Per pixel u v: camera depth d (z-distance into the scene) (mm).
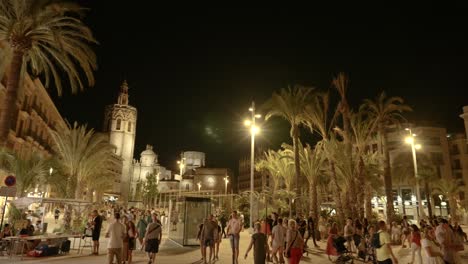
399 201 60062
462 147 69375
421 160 61906
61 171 29203
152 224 12625
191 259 14539
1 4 18062
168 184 110438
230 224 13320
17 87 17562
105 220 31750
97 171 39406
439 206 60938
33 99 41844
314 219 26594
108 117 100188
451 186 51656
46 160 24578
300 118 27938
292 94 27547
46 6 17984
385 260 9398
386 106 30234
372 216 31844
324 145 26797
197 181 103188
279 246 11867
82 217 24422
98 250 16250
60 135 32594
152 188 92250
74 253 15430
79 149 32500
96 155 34312
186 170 118188
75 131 32781
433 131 68875
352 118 28766
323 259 15562
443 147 68438
